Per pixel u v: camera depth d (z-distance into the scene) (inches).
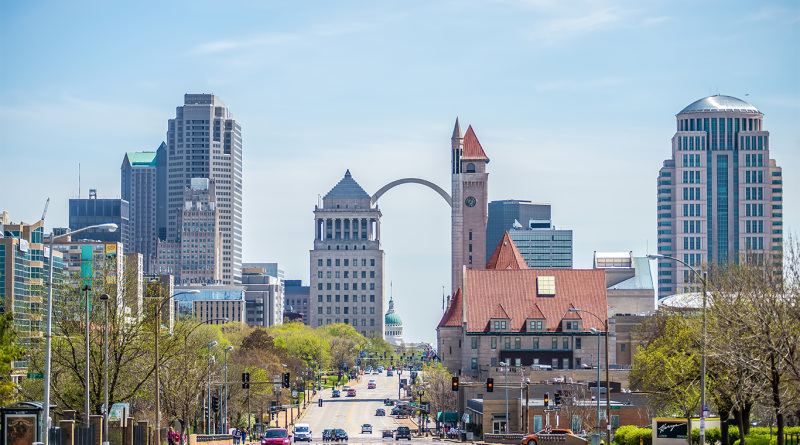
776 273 5649.6
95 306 6299.2
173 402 7317.9
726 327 5206.7
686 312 7721.5
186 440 7150.6
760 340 4746.6
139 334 6417.3
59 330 6338.6
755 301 4995.1
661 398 7362.2
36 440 4347.9
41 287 6919.3
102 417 5172.2
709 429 6087.6
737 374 5260.8
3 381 5049.2
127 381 6604.3
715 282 6624.0
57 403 6358.3
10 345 4891.7
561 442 7347.4
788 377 4800.7
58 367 6584.6
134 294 6653.5
